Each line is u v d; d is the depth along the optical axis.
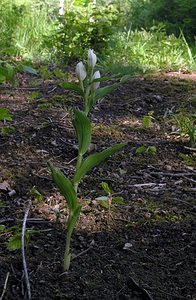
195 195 0.82
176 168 0.92
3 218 0.72
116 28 1.97
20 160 0.91
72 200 0.57
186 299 0.58
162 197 0.81
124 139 1.04
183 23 2.53
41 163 0.90
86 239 0.68
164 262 0.64
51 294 0.57
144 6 2.71
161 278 0.61
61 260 0.63
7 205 0.76
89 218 0.73
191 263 0.64
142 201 0.79
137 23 2.58
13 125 1.06
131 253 0.66
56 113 1.14
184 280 0.61
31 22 1.97
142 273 0.62
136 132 1.08
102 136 1.05
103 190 0.82
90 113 1.17
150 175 0.89
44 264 0.62
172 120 1.14
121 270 0.62
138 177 0.87
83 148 0.57
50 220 0.72
